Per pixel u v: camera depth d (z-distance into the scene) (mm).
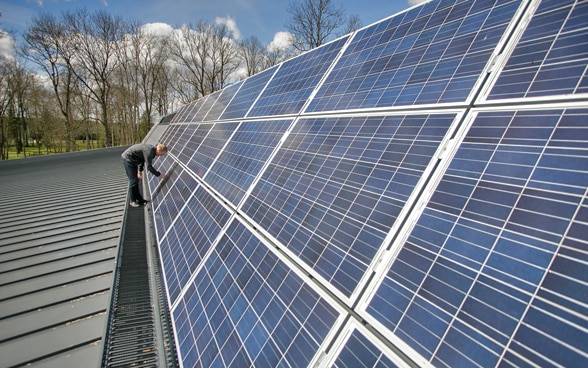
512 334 1479
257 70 54312
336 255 2488
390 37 4609
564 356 1319
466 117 2586
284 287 2598
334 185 3166
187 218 5133
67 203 8586
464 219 2023
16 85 45875
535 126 2123
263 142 5336
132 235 5949
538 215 1763
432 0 4316
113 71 46469
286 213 3355
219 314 2883
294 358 2086
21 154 55344
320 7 39281
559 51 2371
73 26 41719
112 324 3516
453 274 1838
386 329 1852
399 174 2682
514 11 3000
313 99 5141
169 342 3156
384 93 3768
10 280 4715
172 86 54438
